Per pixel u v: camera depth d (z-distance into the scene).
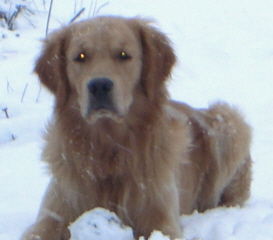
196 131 6.94
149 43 5.89
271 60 12.44
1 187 7.36
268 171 8.05
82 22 5.94
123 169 5.80
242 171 7.35
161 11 14.33
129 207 5.88
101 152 5.80
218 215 6.50
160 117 5.90
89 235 5.23
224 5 15.02
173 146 6.03
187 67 11.98
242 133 7.25
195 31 13.50
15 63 11.62
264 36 13.49
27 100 10.30
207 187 7.10
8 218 6.48
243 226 5.95
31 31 13.12
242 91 11.05
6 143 8.96
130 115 5.75
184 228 6.14
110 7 14.20
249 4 15.16
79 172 5.84
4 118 9.66
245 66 12.19
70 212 5.93
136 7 14.41
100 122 5.71
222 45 12.98
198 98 10.73
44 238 5.78
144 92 5.84
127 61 5.70
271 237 5.72
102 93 5.50
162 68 6.02
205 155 6.98
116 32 5.70
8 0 13.84
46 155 6.02
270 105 10.41
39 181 7.53
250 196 7.48
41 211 5.97
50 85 6.00
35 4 14.09
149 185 5.85
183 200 6.65
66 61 5.85
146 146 5.82
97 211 5.39
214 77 11.67
